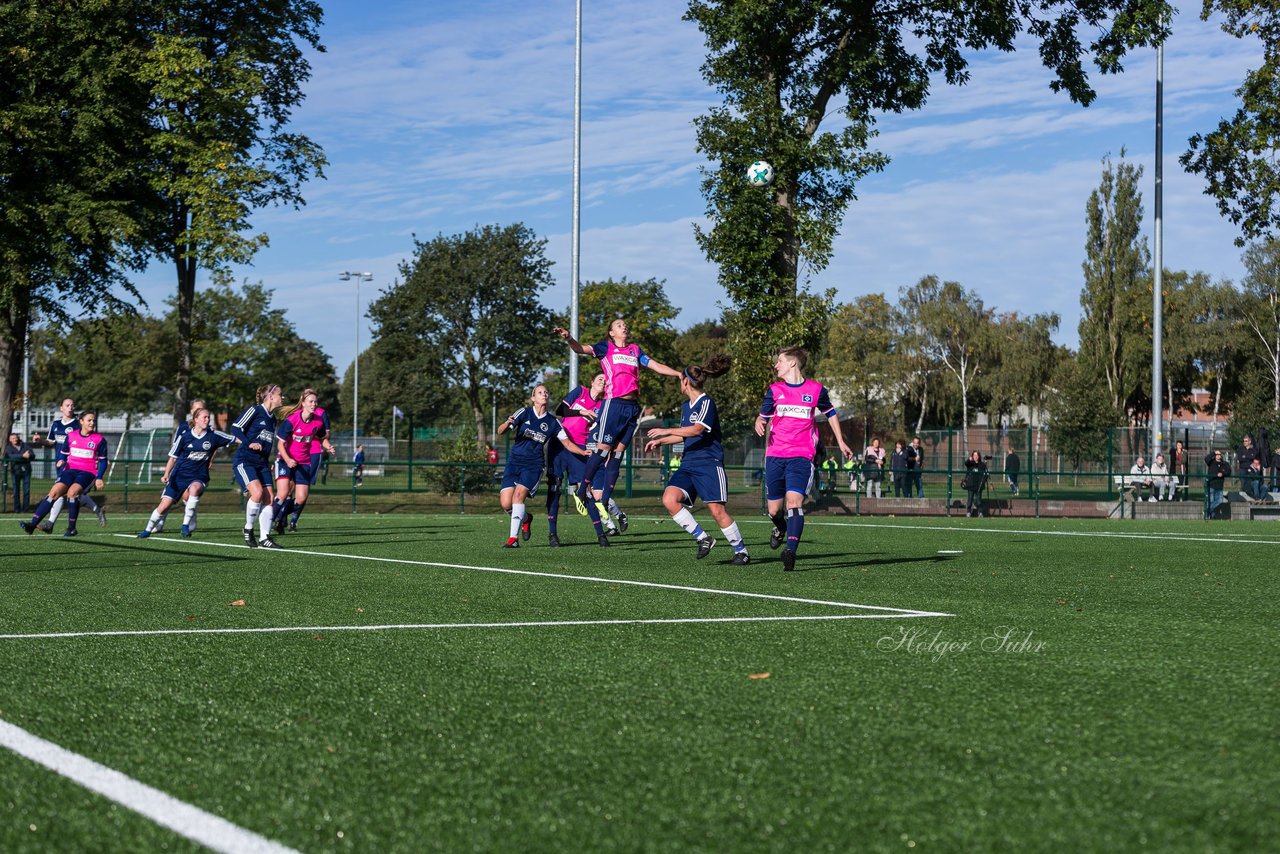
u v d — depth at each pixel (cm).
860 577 1041
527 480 1481
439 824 305
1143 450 4003
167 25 3450
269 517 1446
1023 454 4162
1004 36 2992
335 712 440
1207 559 1282
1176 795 326
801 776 349
